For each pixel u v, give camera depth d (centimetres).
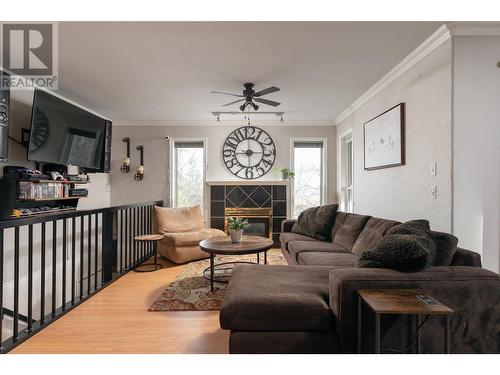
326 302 180
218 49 276
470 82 240
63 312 257
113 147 577
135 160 578
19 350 202
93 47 272
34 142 349
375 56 292
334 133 577
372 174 399
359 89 389
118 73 334
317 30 243
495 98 240
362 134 436
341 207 554
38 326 234
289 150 580
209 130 580
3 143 313
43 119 359
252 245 331
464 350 163
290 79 353
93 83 367
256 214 562
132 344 210
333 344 165
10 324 338
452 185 241
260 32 246
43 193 370
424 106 279
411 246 171
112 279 347
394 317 162
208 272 380
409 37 255
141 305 279
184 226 482
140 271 387
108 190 568
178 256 418
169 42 263
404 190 314
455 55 240
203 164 584
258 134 580
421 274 166
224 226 564
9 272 337
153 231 486
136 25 235
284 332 167
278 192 564
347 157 547
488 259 238
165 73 334
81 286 290
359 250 296
